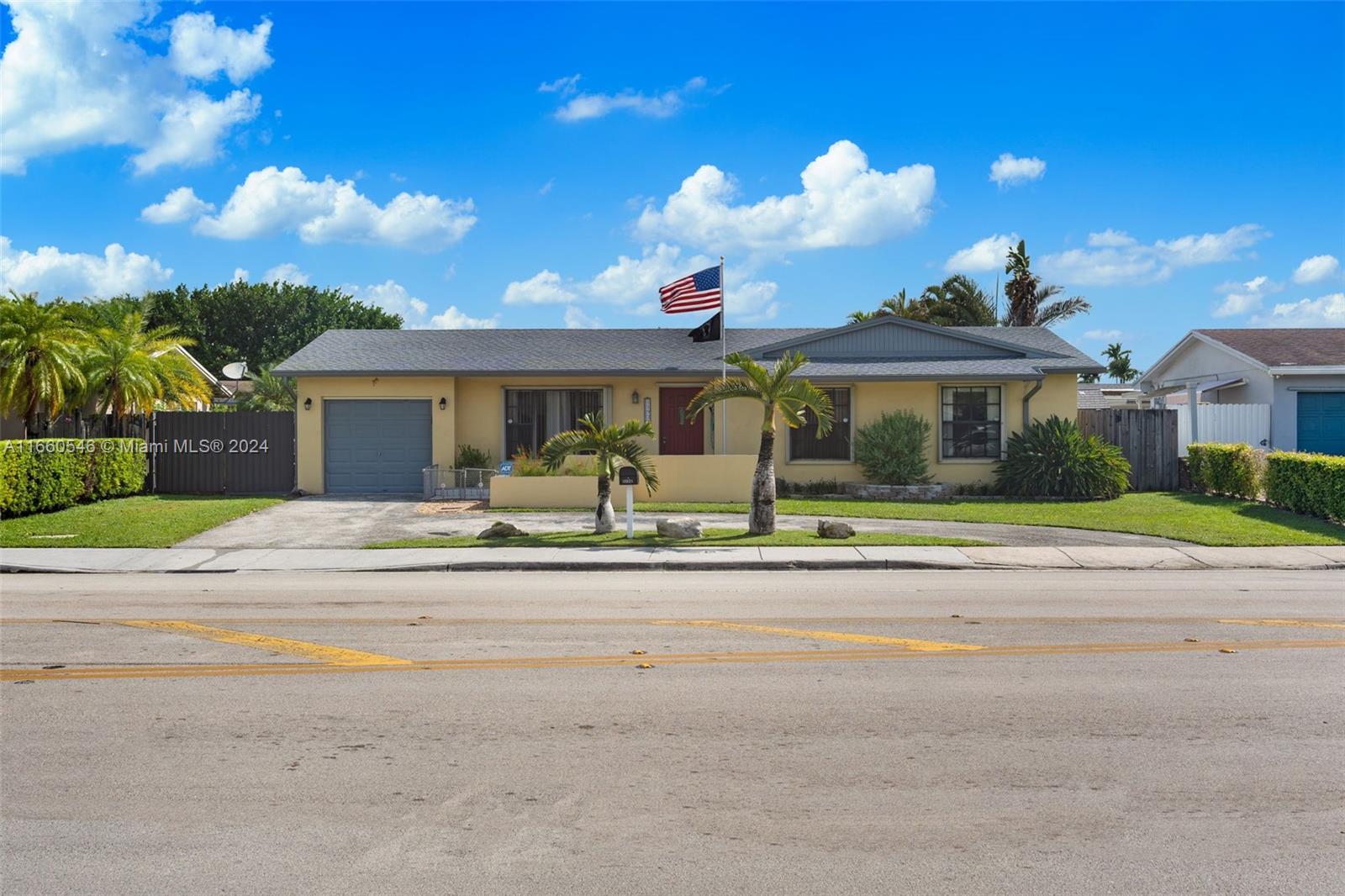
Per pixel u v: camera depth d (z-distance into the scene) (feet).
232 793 19.38
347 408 85.87
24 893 15.38
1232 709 24.63
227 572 52.21
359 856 16.67
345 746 22.07
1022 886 15.65
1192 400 93.71
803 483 87.45
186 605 40.11
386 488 86.02
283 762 21.08
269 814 18.43
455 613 38.14
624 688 26.66
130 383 85.56
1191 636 33.27
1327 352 97.76
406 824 17.98
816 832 17.62
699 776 20.29
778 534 61.77
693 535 59.98
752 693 26.14
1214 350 107.34
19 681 27.58
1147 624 35.58
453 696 25.95
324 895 15.35
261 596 42.78
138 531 62.34
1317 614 37.68
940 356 89.35
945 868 16.25
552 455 63.31
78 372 82.07
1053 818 18.24
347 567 52.80
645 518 70.64
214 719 24.06
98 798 19.19
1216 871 16.17
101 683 27.35
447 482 81.25
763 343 95.04
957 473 87.30
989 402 87.71
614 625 35.37
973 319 154.61
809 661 29.63
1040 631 34.17
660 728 23.30
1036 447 83.25
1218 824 17.98
